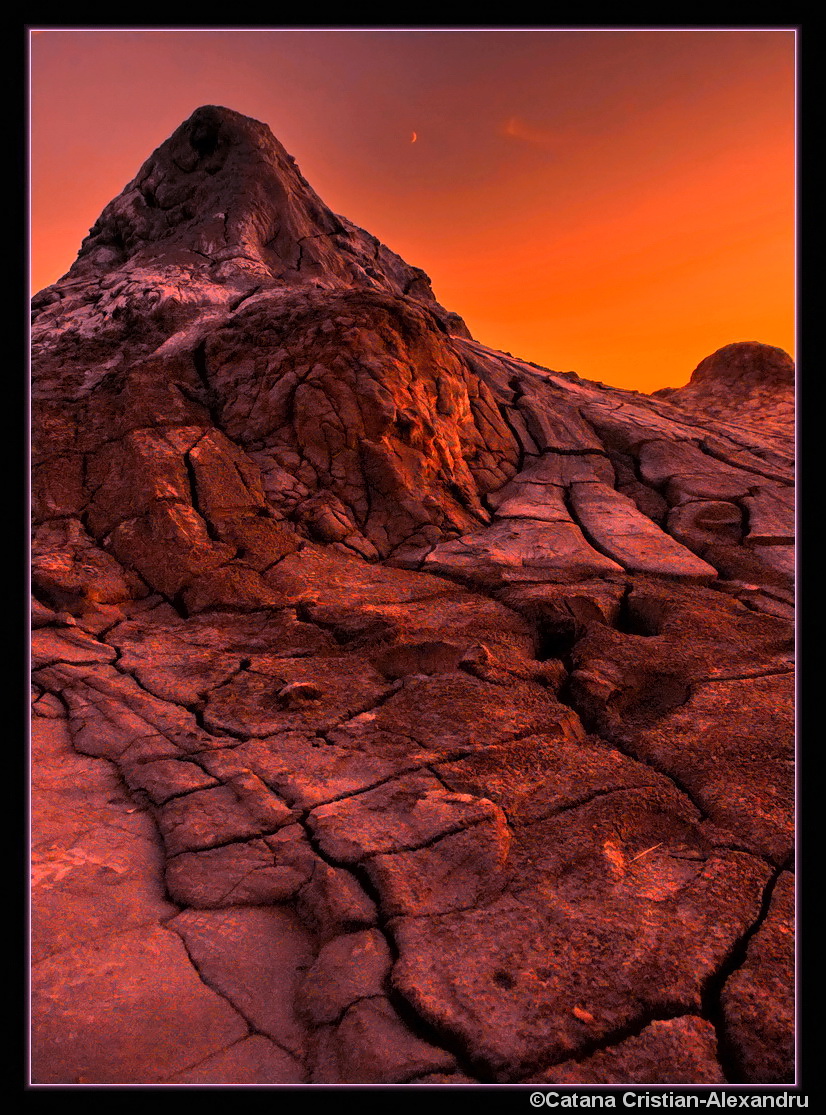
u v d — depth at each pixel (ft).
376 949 6.91
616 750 10.71
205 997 6.53
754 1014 6.18
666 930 7.12
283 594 16.61
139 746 10.58
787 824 8.66
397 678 13.43
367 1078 5.70
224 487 19.54
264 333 24.25
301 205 37.14
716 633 14.75
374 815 8.89
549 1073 5.73
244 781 9.61
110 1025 6.13
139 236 35.88
